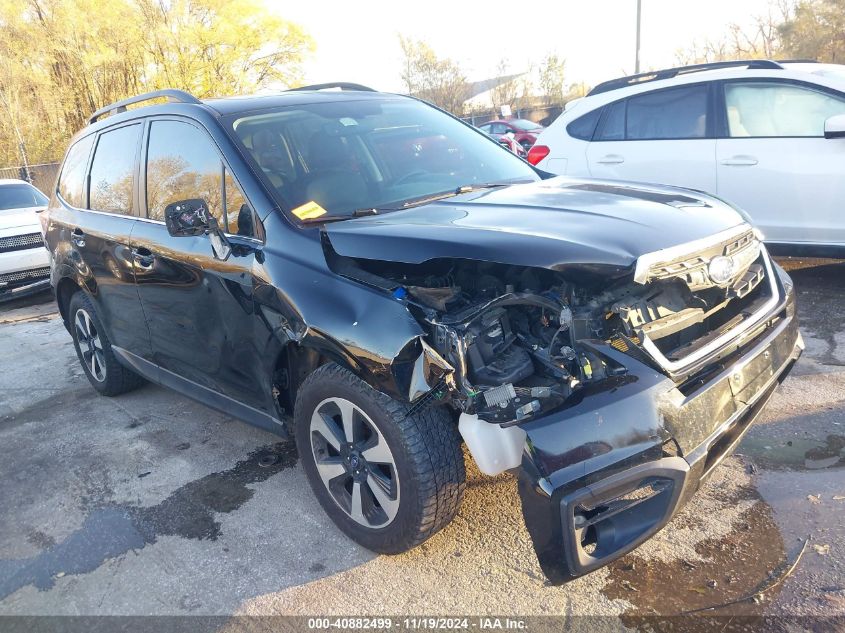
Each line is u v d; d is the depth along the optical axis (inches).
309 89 170.2
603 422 90.3
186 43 1240.8
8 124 1168.8
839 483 121.2
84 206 184.5
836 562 102.7
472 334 97.4
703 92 238.4
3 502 150.0
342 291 108.5
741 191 231.6
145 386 210.7
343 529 120.5
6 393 219.1
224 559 120.9
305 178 132.0
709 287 103.3
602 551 92.7
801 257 226.7
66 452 170.2
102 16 1173.1
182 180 144.2
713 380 98.9
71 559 126.4
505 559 112.6
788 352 117.8
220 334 134.8
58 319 316.5
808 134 220.7
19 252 353.7
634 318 96.9
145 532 131.9
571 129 268.5
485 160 155.6
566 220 106.6
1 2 1135.6
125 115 171.0
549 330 101.9
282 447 160.2
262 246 122.7
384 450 106.6
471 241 100.3
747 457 132.3
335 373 110.6
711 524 114.6
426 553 116.4
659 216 108.0
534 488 89.9
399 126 155.6
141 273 153.6
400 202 131.7
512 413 93.3
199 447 165.0
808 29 1083.3
